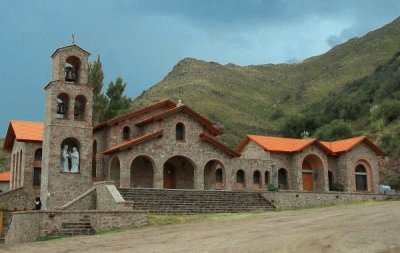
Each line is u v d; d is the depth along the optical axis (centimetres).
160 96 14050
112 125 4316
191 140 4322
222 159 4419
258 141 5294
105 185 3089
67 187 3722
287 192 3900
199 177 4288
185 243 1906
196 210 3359
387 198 4522
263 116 14400
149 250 1773
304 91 16850
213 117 12469
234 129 11875
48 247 2003
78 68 3972
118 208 2775
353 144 5256
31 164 4431
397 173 6788
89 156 3853
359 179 5328
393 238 1814
